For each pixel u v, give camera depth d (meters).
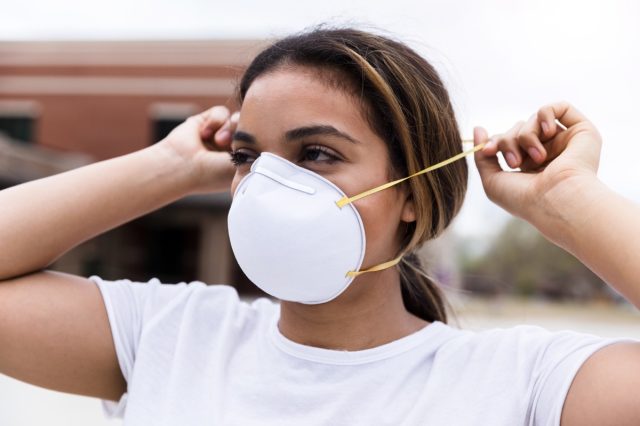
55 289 1.58
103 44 17.81
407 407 1.39
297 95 1.43
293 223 1.38
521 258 38.06
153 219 17.58
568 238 1.41
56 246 1.61
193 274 18.11
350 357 1.45
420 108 1.51
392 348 1.46
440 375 1.42
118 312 1.60
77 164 17.64
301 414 1.41
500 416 1.35
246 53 1.76
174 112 17.62
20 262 1.57
